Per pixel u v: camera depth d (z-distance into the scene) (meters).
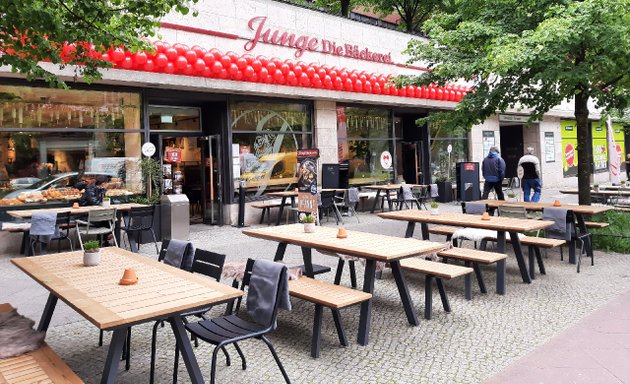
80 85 10.74
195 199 14.20
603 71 9.41
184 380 4.14
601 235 8.46
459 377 4.10
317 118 15.10
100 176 11.11
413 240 5.95
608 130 13.48
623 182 13.40
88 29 5.53
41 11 4.80
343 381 4.07
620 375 4.04
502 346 4.75
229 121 13.17
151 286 3.87
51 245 10.16
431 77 11.01
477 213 8.81
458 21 11.39
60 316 5.79
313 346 4.58
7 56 5.29
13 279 7.54
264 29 13.55
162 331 5.29
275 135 14.25
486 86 10.59
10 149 10.00
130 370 4.34
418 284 7.15
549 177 24.92
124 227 9.58
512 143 25.20
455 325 5.39
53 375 3.02
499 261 6.57
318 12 15.01
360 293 4.86
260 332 3.86
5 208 9.80
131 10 5.61
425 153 19.23
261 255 9.13
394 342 4.93
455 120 10.77
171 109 13.14
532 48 8.45
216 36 12.49
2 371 3.07
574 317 5.52
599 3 7.86
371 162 17.16
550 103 10.71
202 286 3.87
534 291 6.65
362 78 15.09
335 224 12.96
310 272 6.52
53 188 10.48
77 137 10.81
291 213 14.40
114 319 3.01
